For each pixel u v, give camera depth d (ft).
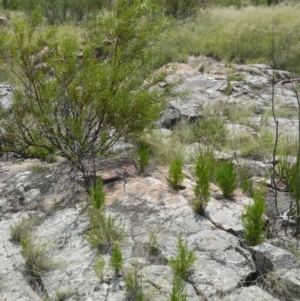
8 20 44.83
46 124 15.05
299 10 45.80
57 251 11.06
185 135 19.56
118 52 15.06
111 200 13.02
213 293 9.21
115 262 9.75
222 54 37.35
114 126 15.10
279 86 29.40
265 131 19.84
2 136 15.97
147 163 14.87
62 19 48.44
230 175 13.32
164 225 11.73
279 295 9.42
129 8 15.20
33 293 9.72
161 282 9.50
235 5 59.72
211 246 10.69
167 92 16.33
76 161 14.26
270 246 10.47
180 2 47.98
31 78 15.26
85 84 14.87
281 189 14.62
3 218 12.73
